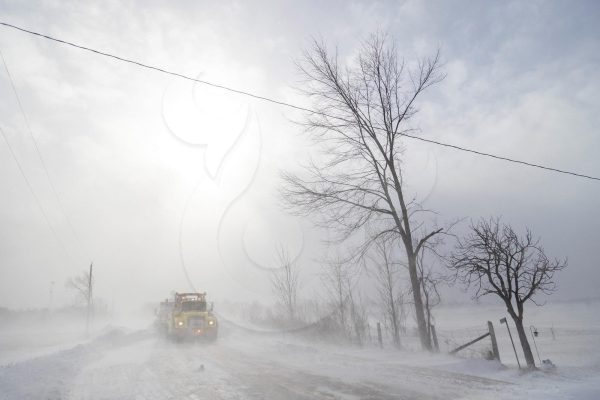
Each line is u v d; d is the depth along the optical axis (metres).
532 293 9.23
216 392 7.07
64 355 13.45
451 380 7.43
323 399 6.23
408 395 6.28
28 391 7.33
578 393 5.81
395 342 16.03
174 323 19.61
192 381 8.33
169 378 8.83
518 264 9.45
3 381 7.98
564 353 16.00
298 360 11.40
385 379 7.77
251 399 6.41
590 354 14.40
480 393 6.23
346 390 6.84
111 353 15.35
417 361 10.15
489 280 9.61
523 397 5.82
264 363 10.96
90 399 6.82
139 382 8.42
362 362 10.40
